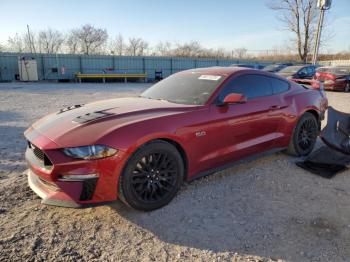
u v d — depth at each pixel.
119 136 2.86
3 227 2.86
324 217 3.12
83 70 27.78
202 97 3.76
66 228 2.88
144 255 2.53
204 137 3.50
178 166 3.32
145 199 3.11
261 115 4.17
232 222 3.03
